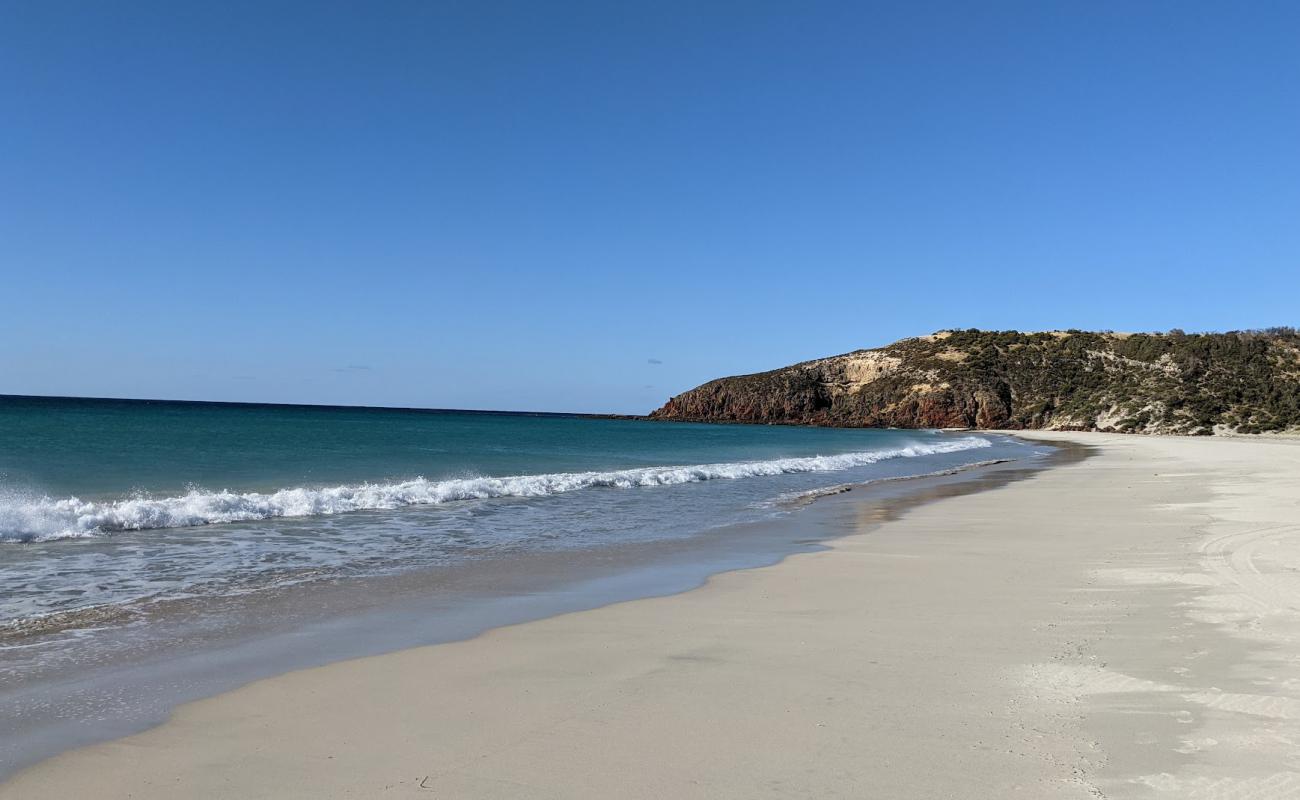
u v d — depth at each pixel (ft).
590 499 64.34
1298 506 54.75
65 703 17.33
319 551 38.50
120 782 13.42
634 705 17.04
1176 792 12.55
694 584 31.17
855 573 33.17
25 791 13.06
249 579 31.60
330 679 19.04
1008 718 15.92
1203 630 22.38
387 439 154.81
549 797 12.71
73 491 57.52
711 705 16.99
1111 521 49.32
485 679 18.99
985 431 346.95
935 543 41.47
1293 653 19.95
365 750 14.71
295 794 12.91
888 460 129.39
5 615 25.43
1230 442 210.59
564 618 25.36
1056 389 389.39
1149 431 308.40
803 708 16.72
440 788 13.07
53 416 222.89
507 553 38.65
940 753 14.25
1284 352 354.74
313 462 92.02
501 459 111.14
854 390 458.91
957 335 476.54
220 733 15.57
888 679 18.63
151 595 28.48
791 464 105.50
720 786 13.06
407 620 25.20
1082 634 22.38
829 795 12.70
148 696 17.80
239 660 20.70
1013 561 35.45
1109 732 15.06
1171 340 397.19
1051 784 12.93
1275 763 13.55
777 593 29.19
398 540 42.29
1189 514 51.52
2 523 40.45
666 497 66.69
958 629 23.31
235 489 63.05
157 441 120.47
